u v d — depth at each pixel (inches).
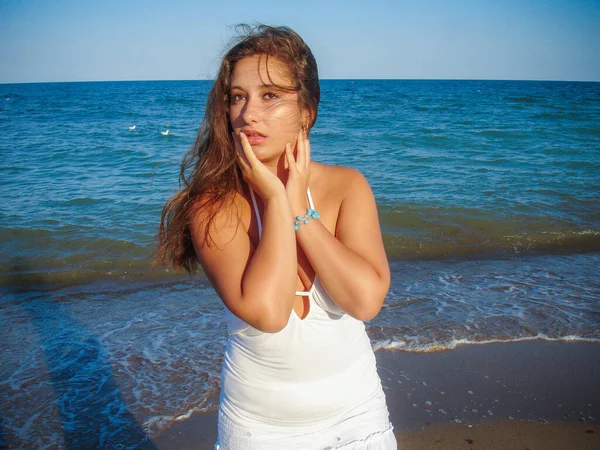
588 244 300.5
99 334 184.5
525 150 650.2
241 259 58.4
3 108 1644.9
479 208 359.3
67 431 134.0
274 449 61.1
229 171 60.3
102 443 130.0
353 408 62.6
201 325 191.0
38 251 276.5
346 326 61.6
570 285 229.5
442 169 522.6
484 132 828.0
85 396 148.3
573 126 908.0
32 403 144.9
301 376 59.8
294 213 56.7
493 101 1745.8
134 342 178.1
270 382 60.4
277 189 55.2
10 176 503.8
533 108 1370.6
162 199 391.2
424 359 165.3
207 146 63.1
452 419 136.9
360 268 56.3
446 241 299.1
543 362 164.1
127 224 324.5
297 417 60.6
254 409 61.2
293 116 58.5
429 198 389.7
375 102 1749.5
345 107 1502.2
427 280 235.5
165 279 241.9
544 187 429.7
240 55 58.5
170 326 190.7
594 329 185.2
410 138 770.8
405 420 136.3
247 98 58.3
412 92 2726.4
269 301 53.6
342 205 62.5
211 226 58.9
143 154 645.3
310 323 59.1
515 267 256.5
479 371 158.9
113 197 399.9
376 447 61.9
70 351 172.7
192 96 2454.5
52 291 228.7
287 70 58.1
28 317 200.1
